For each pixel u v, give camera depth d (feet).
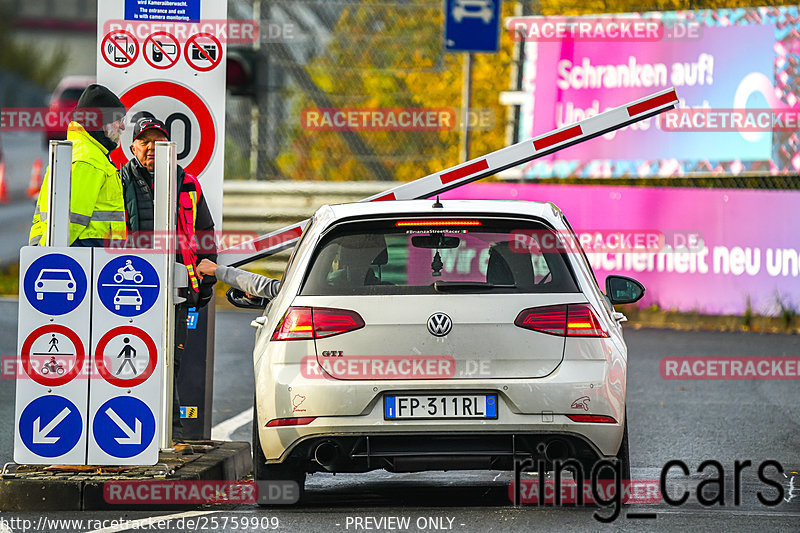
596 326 86.07
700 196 212.23
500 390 84.12
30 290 89.56
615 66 214.48
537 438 84.69
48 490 88.94
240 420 133.49
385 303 85.20
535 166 220.02
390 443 84.48
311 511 88.07
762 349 183.01
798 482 99.45
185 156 111.04
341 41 235.40
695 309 212.02
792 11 205.36
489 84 232.73
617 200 215.72
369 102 235.20
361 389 84.12
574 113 217.56
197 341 109.29
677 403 143.23
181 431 105.29
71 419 89.61
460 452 84.48
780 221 207.62
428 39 235.20
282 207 232.94
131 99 110.73
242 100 243.19
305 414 84.48
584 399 84.43
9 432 124.26
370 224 88.22
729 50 208.44
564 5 223.30
